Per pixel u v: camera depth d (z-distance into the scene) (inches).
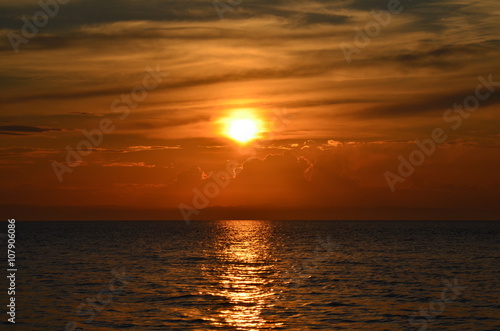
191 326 1477.6
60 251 4158.5
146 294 1987.0
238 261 3373.5
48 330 1432.1
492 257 3604.8
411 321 1544.0
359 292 2043.6
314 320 1552.7
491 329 1461.6
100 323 1505.9
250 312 1658.5
